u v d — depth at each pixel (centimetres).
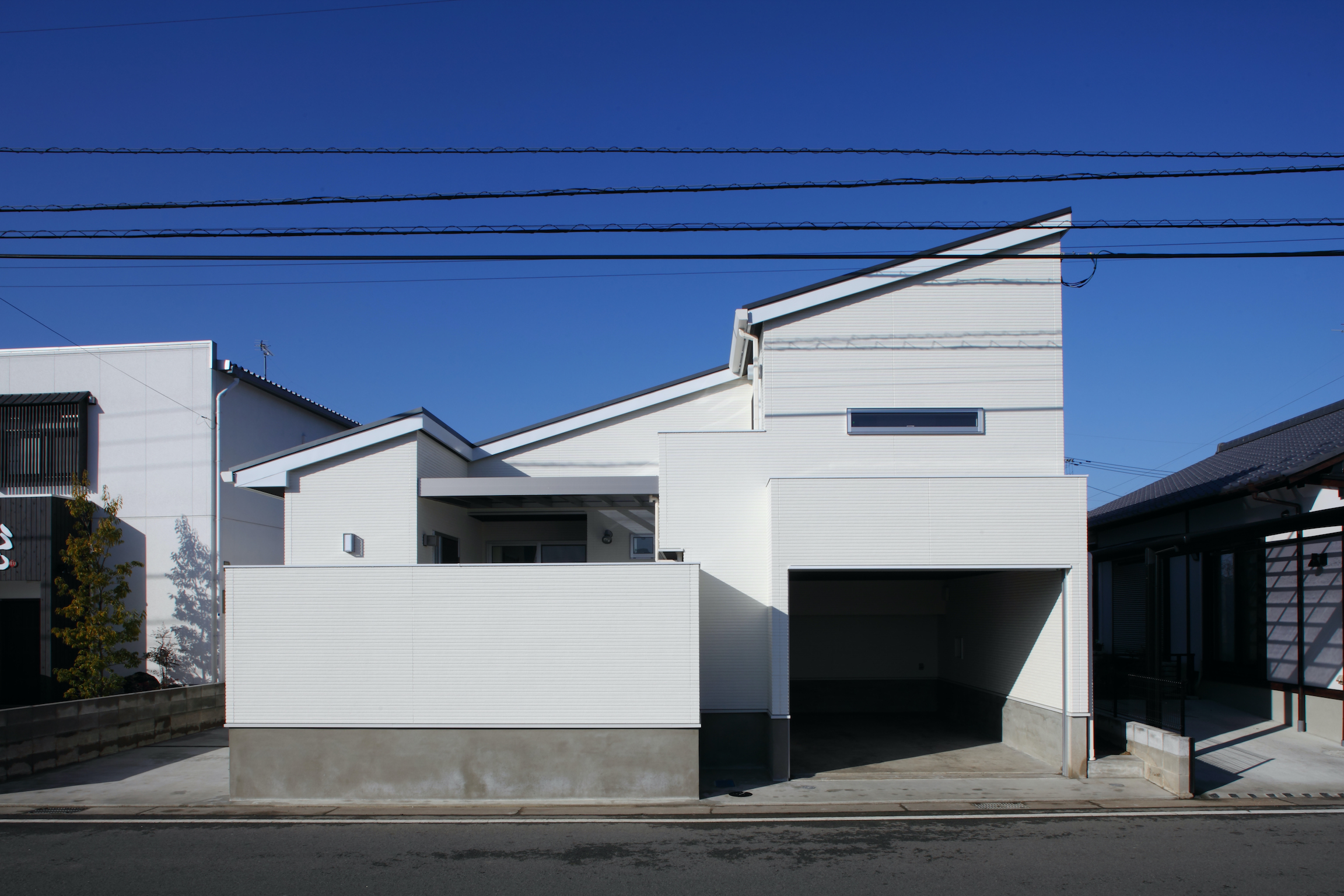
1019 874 696
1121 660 1623
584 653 992
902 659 1631
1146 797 966
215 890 671
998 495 1102
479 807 952
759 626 1175
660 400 1448
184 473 1677
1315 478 1141
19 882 692
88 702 1216
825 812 919
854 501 1105
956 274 1218
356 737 989
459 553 1452
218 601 1652
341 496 1279
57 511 1597
